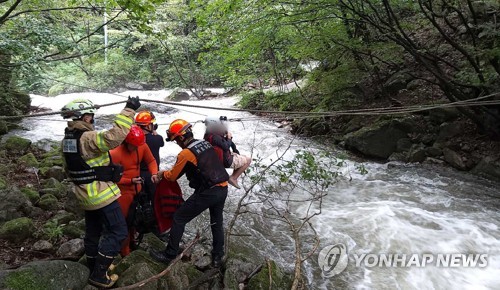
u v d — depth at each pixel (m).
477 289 3.85
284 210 5.45
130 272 3.29
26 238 3.91
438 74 6.86
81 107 2.90
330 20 7.81
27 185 5.11
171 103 3.40
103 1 6.15
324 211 5.44
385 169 7.11
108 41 19.08
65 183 5.39
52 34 6.43
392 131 7.69
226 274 3.67
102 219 3.11
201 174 3.45
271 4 7.31
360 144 7.77
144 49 21.19
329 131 9.08
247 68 12.57
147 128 3.89
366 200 5.81
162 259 3.62
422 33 9.38
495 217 5.27
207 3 7.53
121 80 19.33
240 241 4.61
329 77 8.78
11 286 2.73
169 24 16.33
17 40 6.09
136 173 3.61
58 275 2.98
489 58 6.08
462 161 6.85
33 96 14.45
